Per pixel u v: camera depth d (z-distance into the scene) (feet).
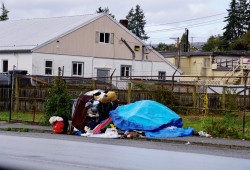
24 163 41.52
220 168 39.58
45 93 104.47
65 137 68.13
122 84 171.42
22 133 73.51
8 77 111.04
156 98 98.89
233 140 65.46
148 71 180.65
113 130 70.54
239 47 343.26
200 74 214.07
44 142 59.82
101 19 171.32
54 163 41.81
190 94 104.47
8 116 97.04
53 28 171.42
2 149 51.42
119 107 75.00
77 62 165.78
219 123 72.02
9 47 162.40
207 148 58.54
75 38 165.37
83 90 101.65
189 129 71.36
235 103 102.42
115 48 174.19
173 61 225.15
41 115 97.81
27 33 173.99
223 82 152.35
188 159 45.39
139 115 71.92
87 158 45.39
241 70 167.84
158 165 41.22
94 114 73.41
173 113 73.46
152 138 66.95
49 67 159.22
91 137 69.56
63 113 81.46
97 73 170.30
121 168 39.50
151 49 181.37
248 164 42.01
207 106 100.73
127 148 54.90
